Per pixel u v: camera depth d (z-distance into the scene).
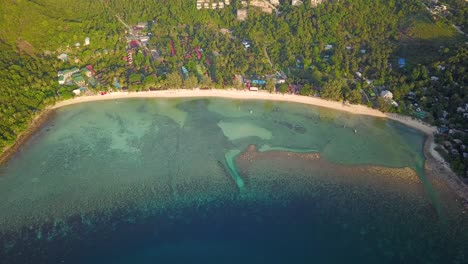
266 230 160.88
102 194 175.62
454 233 159.62
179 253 151.00
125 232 158.50
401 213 168.12
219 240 156.50
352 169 192.12
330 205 172.00
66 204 170.12
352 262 149.62
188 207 170.50
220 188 180.38
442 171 188.88
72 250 150.62
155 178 185.62
